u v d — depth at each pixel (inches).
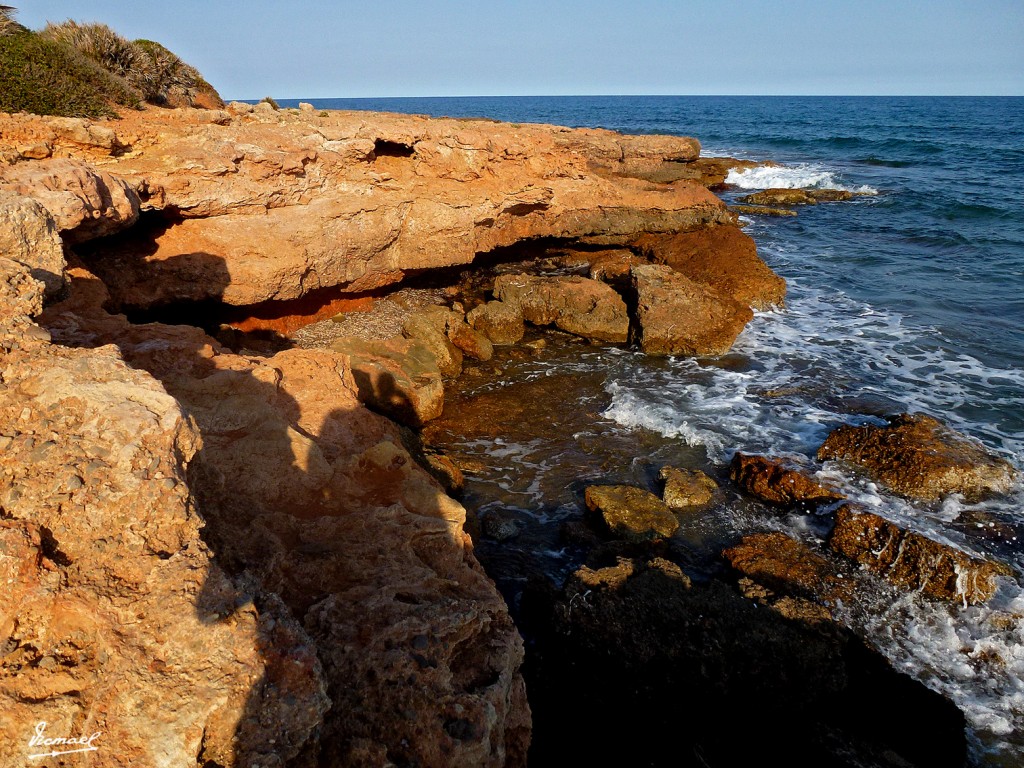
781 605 363.9
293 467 284.4
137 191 487.8
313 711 147.7
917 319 816.3
